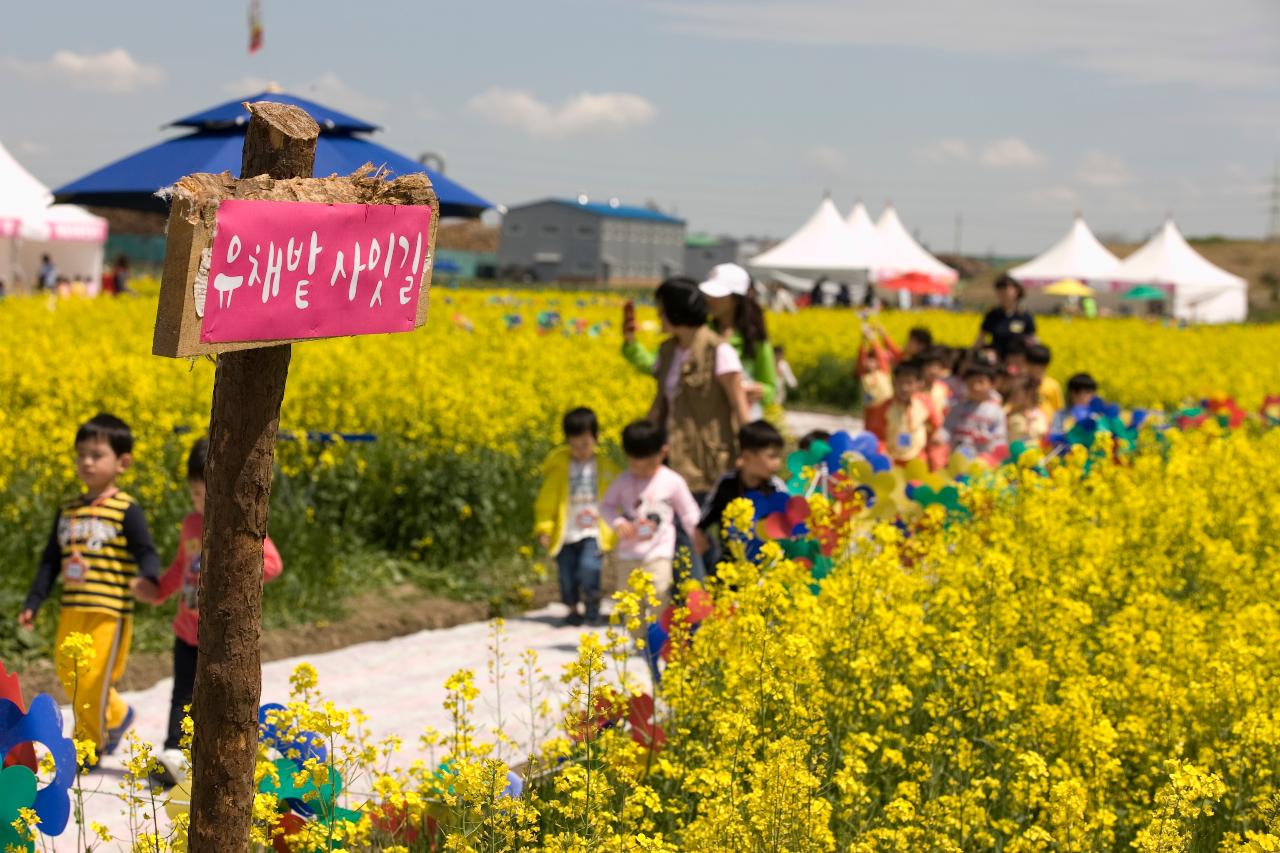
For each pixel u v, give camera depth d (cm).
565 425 853
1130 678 501
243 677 266
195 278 224
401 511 985
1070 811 397
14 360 1200
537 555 1020
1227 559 685
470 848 355
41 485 855
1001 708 464
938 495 687
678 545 704
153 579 583
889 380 1415
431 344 1572
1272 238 10500
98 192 991
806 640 432
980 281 10175
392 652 786
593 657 388
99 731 568
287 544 880
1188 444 1052
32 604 582
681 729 456
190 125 1018
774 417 1177
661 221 9225
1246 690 479
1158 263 5406
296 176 252
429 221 272
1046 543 674
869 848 387
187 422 1027
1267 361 2402
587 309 2916
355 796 486
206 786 268
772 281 4859
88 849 366
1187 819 383
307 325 247
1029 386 1087
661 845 357
